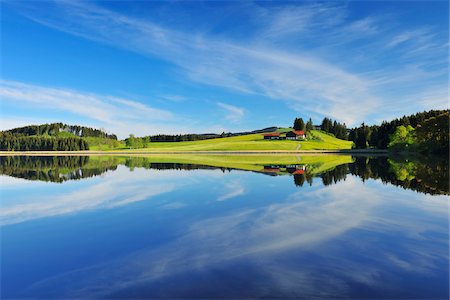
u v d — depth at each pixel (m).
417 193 20.70
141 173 36.62
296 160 64.44
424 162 51.88
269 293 7.58
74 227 13.43
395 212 15.41
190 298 7.43
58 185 26.88
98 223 14.02
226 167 44.94
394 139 89.31
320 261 9.40
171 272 8.80
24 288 8.12
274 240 11.33
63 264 9.54
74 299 7.55
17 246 11.14
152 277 8.52
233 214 15.26
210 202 18.27
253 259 9.60
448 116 65.94
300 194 20.62
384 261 9.36
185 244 11.06
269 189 22.81
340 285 7.93
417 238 11.39
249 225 13.32
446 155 65.69
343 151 109.50
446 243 10.84
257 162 57.78
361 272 8.65
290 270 8.80
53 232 12.76
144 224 13.72
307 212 15.53
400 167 41.69
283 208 16.45
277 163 54.06
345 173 34.22
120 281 8.36
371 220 13.91
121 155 110.62
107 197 20.48
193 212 15.79
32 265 9.50
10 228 13.41
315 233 12.10
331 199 18.83
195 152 120.44
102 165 53.78
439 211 15.56
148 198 19.88
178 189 23.36
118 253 10.33
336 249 10.36
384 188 22.89
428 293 7.51
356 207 16.56
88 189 24.14
